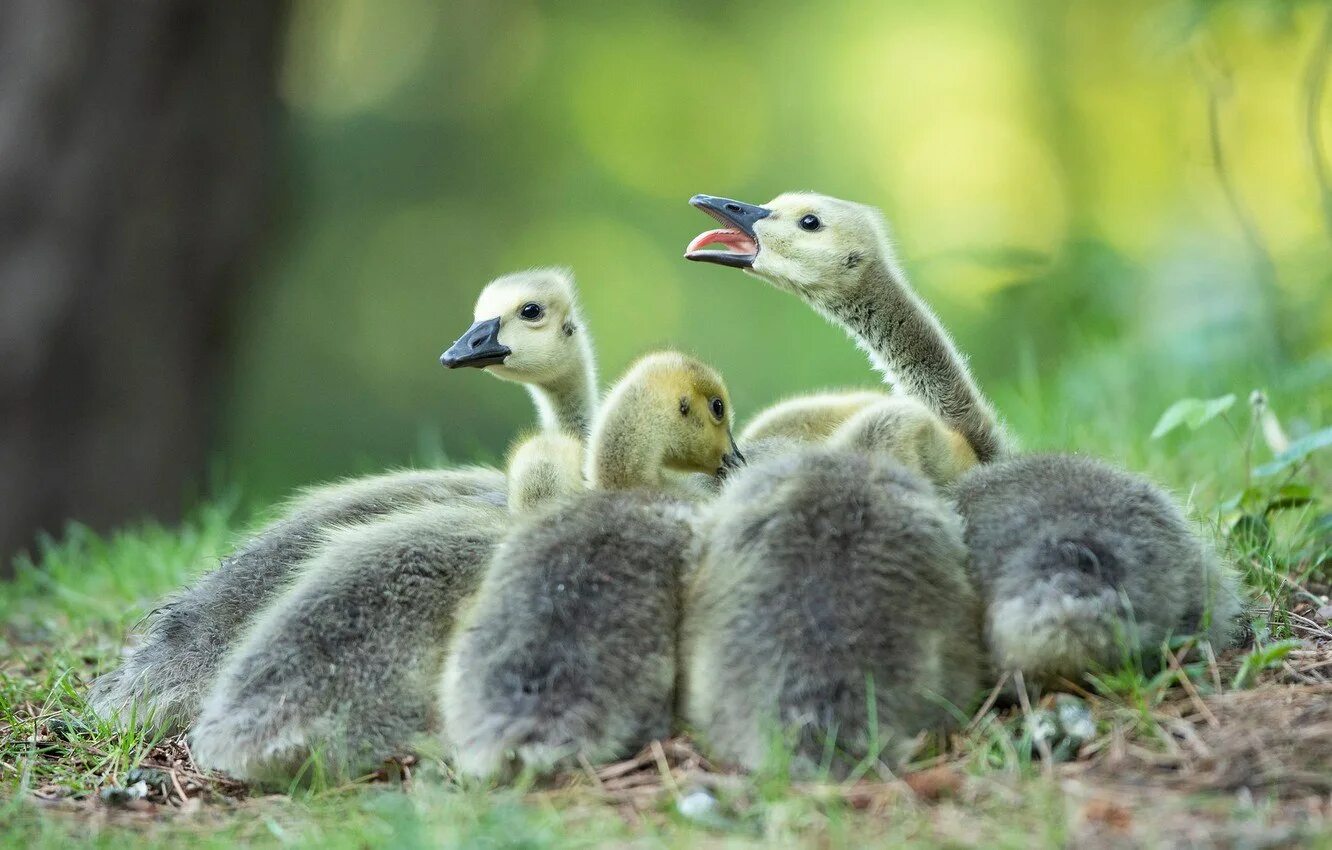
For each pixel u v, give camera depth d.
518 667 8.38
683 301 37.12
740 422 15.93
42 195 20.48
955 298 27.28
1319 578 11.38
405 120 37.56
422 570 9.33
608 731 8.29
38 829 8.30
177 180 21.16
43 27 20.39
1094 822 7.25
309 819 8.27
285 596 9.57
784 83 39.31
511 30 38.47
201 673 10.08
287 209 23.36
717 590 8.61
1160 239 28.72
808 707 8.09
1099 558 8.62
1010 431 13.49
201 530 17.38
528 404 34.50
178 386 21.64
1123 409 16.17
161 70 20.84
